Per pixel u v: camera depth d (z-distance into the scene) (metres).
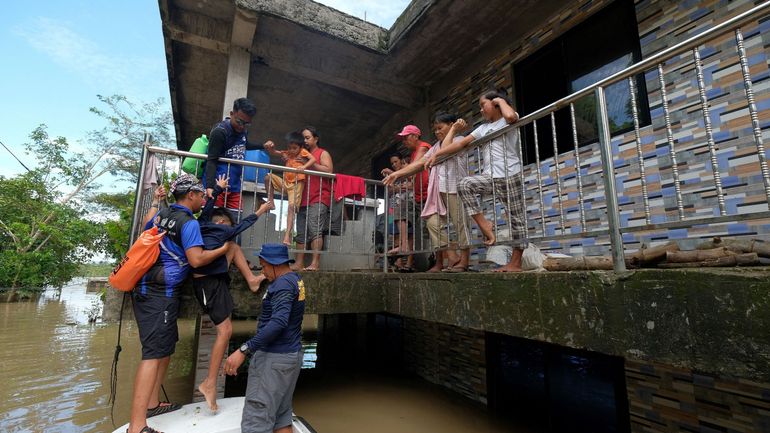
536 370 4.39
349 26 5.70
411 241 5.20
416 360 6.31
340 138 9.43
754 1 2.98
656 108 3.54
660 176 3.46
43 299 19.86
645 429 3.24
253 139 9.76
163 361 2.87
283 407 2.75
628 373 3.42
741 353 1.46
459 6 4.91
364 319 8.16
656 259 2.16
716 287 1.56
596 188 4.03
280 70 6.54
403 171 4.08
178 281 2.68
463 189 3.22
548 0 4.79
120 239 7.54
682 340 1.64
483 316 2.66
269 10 5.11
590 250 3.97
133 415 2.43
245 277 3.35
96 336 9.57
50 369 6.60
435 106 6.71
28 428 4.19
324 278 3.64
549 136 4.73
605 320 1.94
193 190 2.94
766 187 1.63
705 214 3.12
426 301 3.25
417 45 5.72
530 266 3.17
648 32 3.68
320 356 7.89
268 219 4.47
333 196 4.47
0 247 19.47
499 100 3.23
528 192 4.86
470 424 4.35
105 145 23.59
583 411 3.87
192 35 5.49
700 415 2.90
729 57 3.08
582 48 4.44
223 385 3.63
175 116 8.25
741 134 2.97
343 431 4.18
